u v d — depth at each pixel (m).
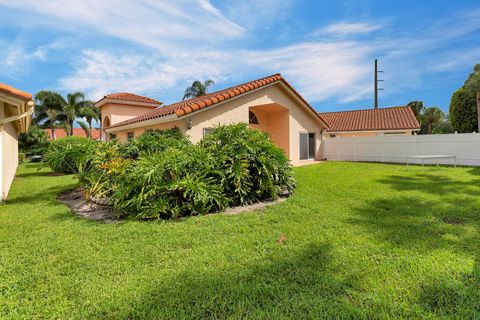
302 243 4.66
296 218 6.09
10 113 10.36
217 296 3.18
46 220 6.38
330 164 18.06
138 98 24.14
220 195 7.05
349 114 30.38
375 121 26.59
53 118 41.12
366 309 2.90
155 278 3.61
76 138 20.17
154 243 4.79
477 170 13.57
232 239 4.93
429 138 17.72
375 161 20.02
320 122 21.47
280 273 3.66
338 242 4.65
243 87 15.18
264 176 8.16
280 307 2.98
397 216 6.07
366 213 6.35
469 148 16.33
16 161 19.20
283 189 9.55
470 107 27.36
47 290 3.37
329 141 22.47
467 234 4.89
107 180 7.77
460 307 2.91
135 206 6.54
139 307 3.01
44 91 40.69
